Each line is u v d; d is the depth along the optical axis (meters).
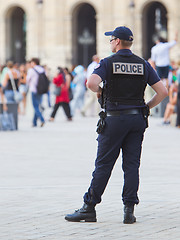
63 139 50.53
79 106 80.88
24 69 86.81
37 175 32.28
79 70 79.81
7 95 68.75
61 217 22.17
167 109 63.81
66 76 72.50
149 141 48.44
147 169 34.19
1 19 179.38
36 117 63.62
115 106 21.34
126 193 21.36
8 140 49.94
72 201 25.08
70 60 171.12
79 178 31.19
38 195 26.52
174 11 159.38
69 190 27.70
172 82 74.25
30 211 23.19
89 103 79.38
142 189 27.73
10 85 68.62
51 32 171.75
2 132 57.38
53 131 58.16
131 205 21.30
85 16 190.00
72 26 172.00
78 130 59.12
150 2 162.88
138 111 21.56
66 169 34.28
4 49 180.50
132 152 21.59
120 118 21.31
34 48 173.50
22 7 174.88
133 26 150.25
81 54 187.38
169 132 56.00
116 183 29.45
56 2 170.75
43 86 62.06
